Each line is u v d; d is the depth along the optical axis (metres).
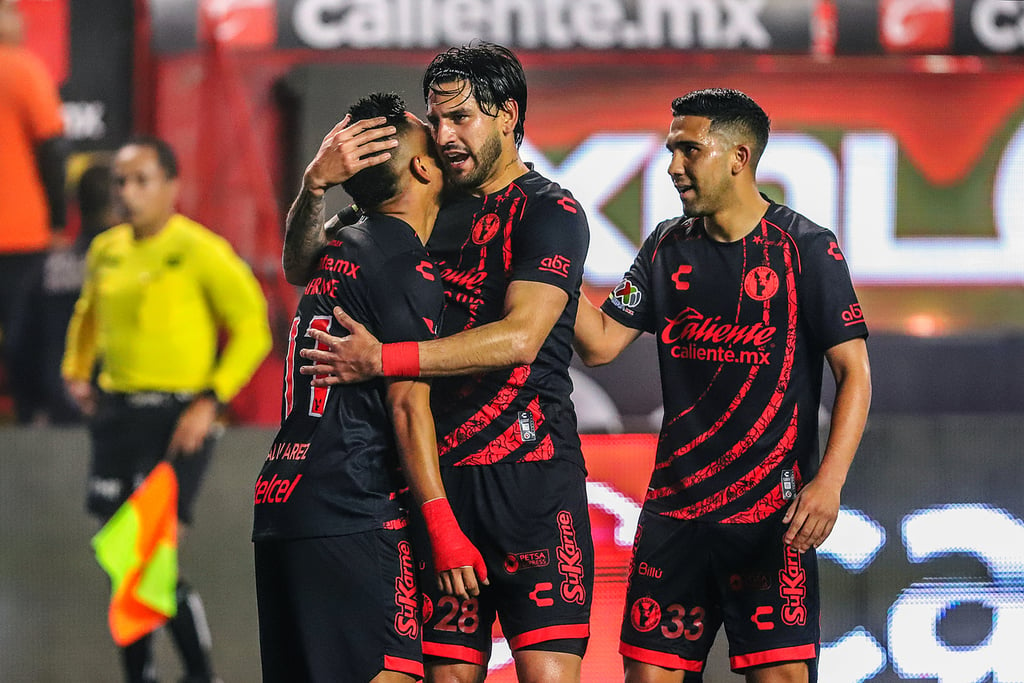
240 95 17.61
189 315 16.89
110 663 16.38
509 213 9.02
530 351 8.53
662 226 10.33
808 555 9.79
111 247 17.08
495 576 9.07
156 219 17.00
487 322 9.01
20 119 17.44
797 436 9.77
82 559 16.55
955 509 16.61
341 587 8.33
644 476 16.31
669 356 10.02
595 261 17.64
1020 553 16.61
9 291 17.34
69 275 17.31
